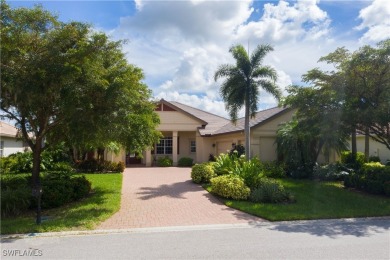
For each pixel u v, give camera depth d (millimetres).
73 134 10125
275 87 18641
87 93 9031
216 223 8867
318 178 17203
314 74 13961
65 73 8398
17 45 8820
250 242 7023
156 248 6574
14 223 8359
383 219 9508
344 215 9688
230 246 6719
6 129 23891
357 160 18578
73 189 11344
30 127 11406
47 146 12055
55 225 8148
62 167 20328
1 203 9094
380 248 6621
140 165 27938
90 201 11398
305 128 15008
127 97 9461
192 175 16578
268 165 18797
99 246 6699
